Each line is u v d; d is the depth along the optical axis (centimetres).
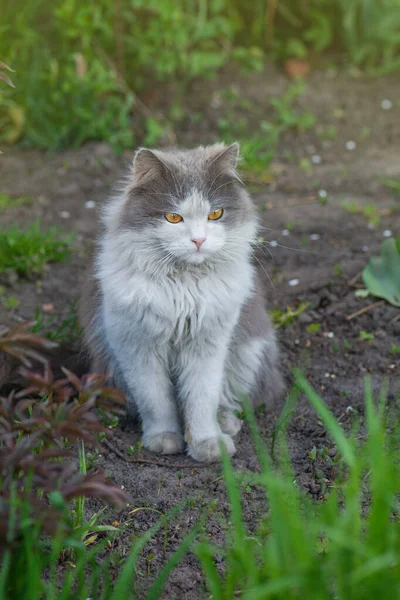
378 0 1549
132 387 754
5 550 504
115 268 712
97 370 801
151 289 700
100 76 1394
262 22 1633
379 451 526
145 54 1485
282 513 511
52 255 1070
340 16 1622
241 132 1399
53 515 510
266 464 549
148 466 727
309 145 1390
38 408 544
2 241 1045
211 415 752
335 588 531
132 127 1409
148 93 1477
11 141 1384
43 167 1320
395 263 980
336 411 798
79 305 869
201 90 1488
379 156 1359
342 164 1340
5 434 529
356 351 896
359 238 1110
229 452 734
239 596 543
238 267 725
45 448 549
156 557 606
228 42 1603
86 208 1220
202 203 687
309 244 1100
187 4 1580
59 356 840
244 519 645
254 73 1543
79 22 1436
